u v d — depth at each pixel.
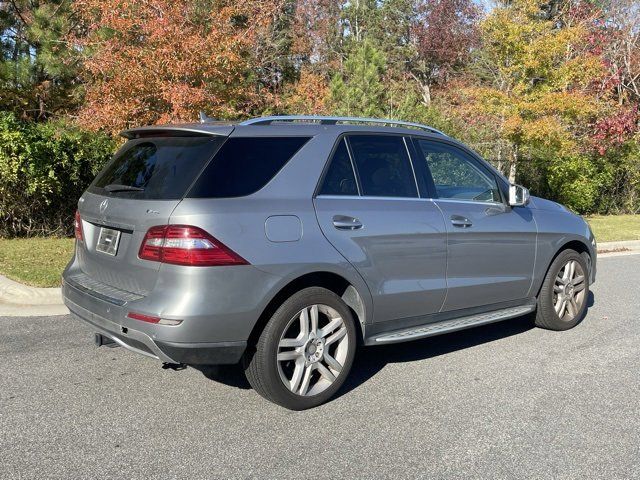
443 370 4.85
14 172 9.48
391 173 4.62
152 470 3.22
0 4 12.75
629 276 9.02
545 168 18.58
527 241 5.46
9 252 8.44
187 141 3.97
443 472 3.28
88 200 4.35
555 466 3.37
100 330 3.92
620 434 3.77
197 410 3.97
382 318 4.44
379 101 16.94
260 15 11.29
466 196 5.13
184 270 3.52
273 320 3.80
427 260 4.62
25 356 4.87
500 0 17.09
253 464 3.31
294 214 3.90
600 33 19.53
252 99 12.55
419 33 34.31
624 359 5.18
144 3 9.55
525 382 4.62
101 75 10.65
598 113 17.08
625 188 19.00
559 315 5.94
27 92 12.39
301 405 3.98
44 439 3.53
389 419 3.92
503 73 15.20
